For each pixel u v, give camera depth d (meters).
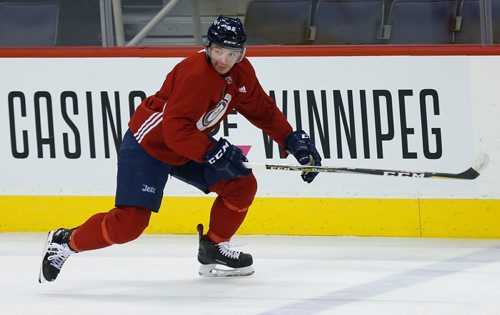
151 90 16.55
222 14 17.11
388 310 11.34
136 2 17.03
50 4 17.23
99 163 16.69
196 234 16.66
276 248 15.47
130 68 16.56
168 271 13.83
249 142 16.33
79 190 16.77
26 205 16.94
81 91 16.67
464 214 16.06
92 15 17.08
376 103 16.14
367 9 16.89
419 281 12.99
